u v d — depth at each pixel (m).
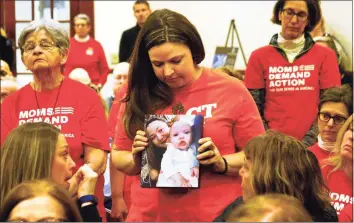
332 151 3.23
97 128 3.08
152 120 2.64
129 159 2.72
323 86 4.32
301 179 2.34
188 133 2.61
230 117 2.63
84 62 7.96
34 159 2.51
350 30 5.43
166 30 2.55
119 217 3.72
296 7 4.26
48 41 3.03
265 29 8.45
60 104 3.08
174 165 2.60
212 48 8.58
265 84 4.38
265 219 1.53
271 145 2.38
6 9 8.51
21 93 3.12
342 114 3.34
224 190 2.62
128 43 7.69
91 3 8.93
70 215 1.72
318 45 4.35
